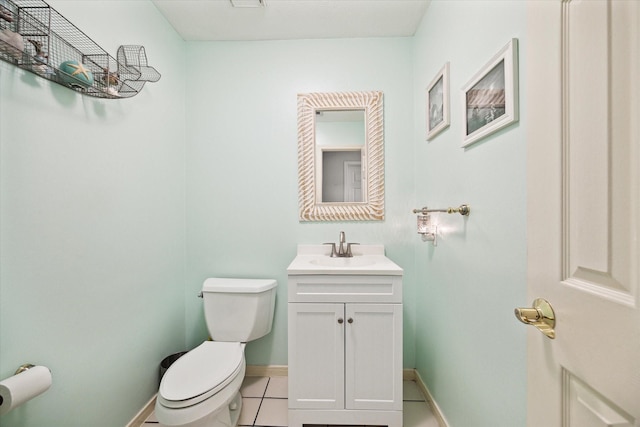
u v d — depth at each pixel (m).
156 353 1.61
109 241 1.27
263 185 1.92
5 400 0.79
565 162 0.50
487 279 1.02
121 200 1.34
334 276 1.41
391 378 1.39
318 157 1.91
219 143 1.93
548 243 0.53
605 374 0.41
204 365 1.34
